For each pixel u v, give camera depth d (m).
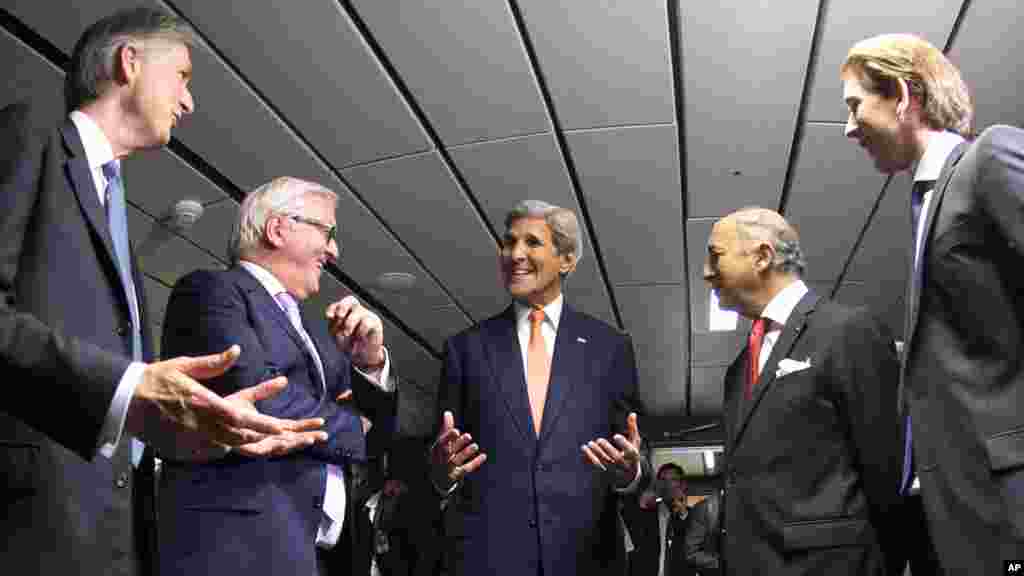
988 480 1.79
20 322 1.40
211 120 6.04
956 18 5.33
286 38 5.27
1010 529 1.74
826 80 5.88
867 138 2.34
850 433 2.53
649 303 9.98
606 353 3.06
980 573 1.77
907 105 2.27
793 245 2.83
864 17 5.31
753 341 2.78
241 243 2.61
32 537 1.53
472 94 5.96
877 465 2.48
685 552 7.16
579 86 5.91
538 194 7.30
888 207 7.71
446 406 3.02
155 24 2.07
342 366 2.56
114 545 1.61
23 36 5.09
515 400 2.93
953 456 1.85
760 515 2.52
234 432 1.46
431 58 5.56
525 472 2.84
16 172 1.64
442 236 8.13
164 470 2.21
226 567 2.07
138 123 2.02
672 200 7.54
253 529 2.12
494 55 5.58
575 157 6.81
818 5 5.25
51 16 4.87
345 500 2.41
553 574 2.72
